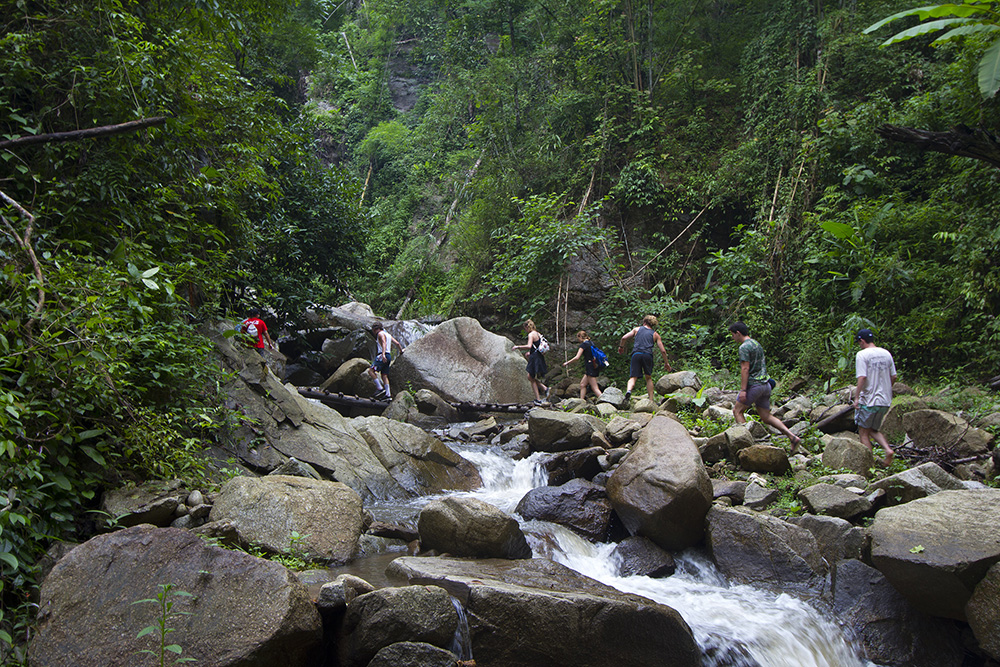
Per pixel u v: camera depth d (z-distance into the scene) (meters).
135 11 7.77
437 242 23.50
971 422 8.26
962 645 5.09
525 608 4.27
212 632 3.52
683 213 16.80
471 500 5.81
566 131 18.62
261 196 10.23
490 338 14.49
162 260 7.00
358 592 4.21
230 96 8.73
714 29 19.41
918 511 5.31
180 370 6.26
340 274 14.95
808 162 14.80
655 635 4.56
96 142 6.60
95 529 5.05
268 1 10.45
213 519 5.47
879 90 14.32
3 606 3.92
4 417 4.03
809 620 5.26
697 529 6.32
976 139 5.21
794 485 7.15
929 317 11.08
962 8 3.15
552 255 15.71
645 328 11.94
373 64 32.34
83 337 4.90
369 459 8.27
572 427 9.23
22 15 6.24
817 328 12.73
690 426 9.45
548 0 20.81
